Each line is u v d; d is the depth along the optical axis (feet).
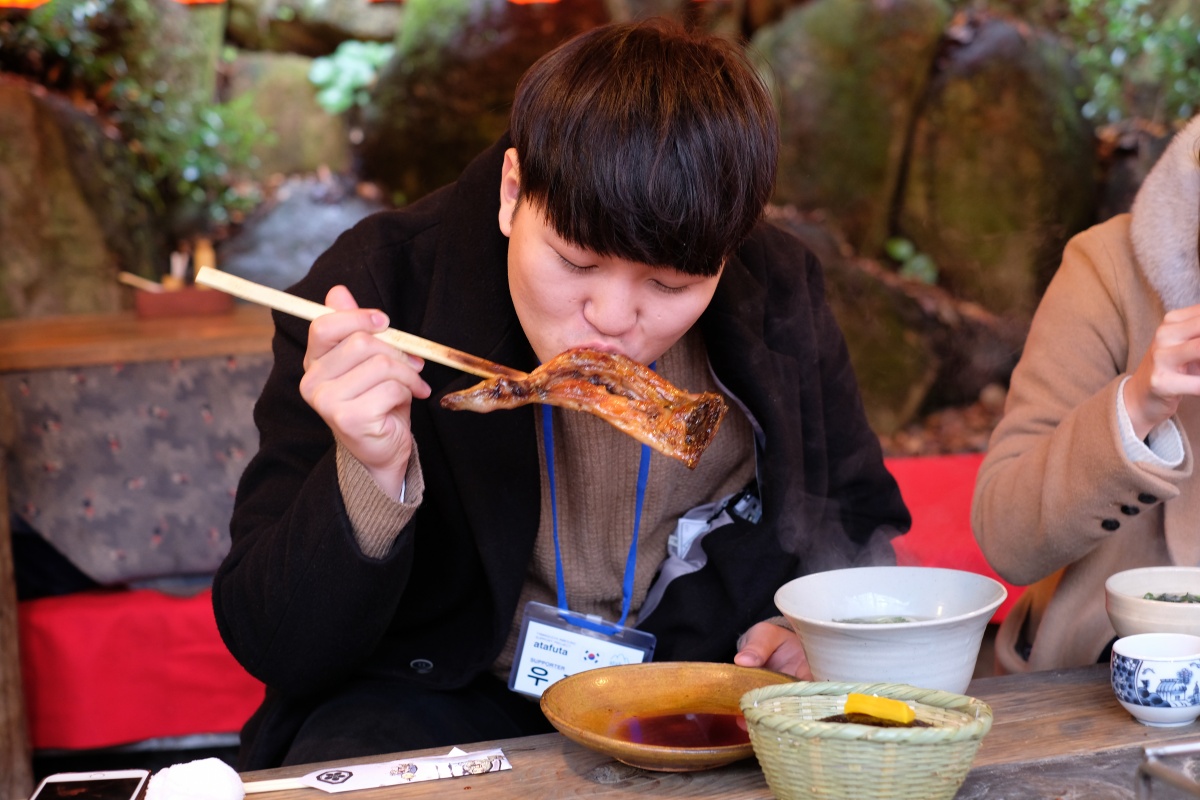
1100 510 5.00
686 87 3.64
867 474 6.13
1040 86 23.49
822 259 23.20
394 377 3.83
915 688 3.55
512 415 4.97
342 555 4.17
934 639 3.77
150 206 23.90
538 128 3.74
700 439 4.10
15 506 10.07
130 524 10.28
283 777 3.74
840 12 23.88
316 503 4.18
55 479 10.14
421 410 5.07
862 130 23.66
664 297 3.95
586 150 3.59
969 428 22.26
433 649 5.29
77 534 10.18
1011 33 23.70
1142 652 4.09
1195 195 5.28
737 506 5.65
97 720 9.58
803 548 5.54
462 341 4.97
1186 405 5.50
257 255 24.25
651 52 3.75
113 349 10.16
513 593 5.05
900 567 4.51
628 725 3.92
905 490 12.02
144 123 23.67
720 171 3.64
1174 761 3.54
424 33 24.79
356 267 5.18
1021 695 4.25
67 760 10.01
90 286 21.62
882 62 23.63
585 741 3.58
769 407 5.22
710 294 4.07
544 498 5.28
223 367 10.39
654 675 4.18
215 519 10.44
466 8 24.77
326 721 4.84
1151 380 4.63
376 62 25.00
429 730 4.87
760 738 3.28
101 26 23.06
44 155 21.18
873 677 3.83
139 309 13.69
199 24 24.29
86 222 21.71
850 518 6.10
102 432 10.21
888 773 3.07
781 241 5.99
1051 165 23.36
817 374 5.81
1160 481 4.77
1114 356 5.83
